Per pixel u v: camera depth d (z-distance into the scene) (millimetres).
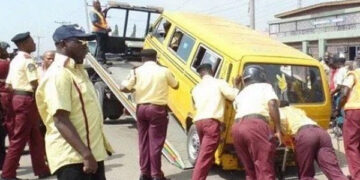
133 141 9922
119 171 7434
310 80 7395
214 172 7539
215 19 9289
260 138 5309
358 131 6398
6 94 6547
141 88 6520
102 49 11586
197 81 7609
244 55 6875
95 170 3461
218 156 6840
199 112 6199
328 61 12016
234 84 6711
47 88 3373
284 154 6520
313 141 5586
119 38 12289
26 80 6445
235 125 5551
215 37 7672
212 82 6250
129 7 12078
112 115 12094
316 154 5656
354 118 6387
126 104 9445
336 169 5520
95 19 11445
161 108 6512
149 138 6555
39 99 3523
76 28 3529
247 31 8672
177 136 8320
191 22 8586
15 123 6410
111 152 3873
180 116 8133
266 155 5320
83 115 3504
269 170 5340
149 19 12562
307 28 39125
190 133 7469
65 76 3402
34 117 6578
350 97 6480
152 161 6500
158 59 9078
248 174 5617
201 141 6273
